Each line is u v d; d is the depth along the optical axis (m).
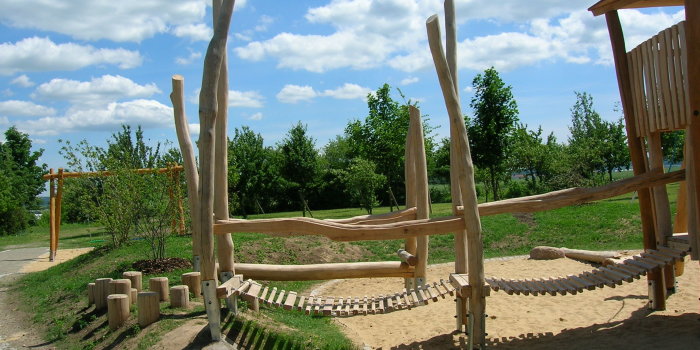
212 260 6.58
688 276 9.79
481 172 28.75
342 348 6.86
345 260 13.83
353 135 24.98
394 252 14.48
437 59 6.45
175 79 9.03
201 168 6.63
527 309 8.74
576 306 8.66
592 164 24.59
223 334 6.75
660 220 7.44
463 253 7.74
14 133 49.22
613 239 14.78
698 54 6.05
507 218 17.48
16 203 34.25
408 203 9.84
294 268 8.76
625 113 7.74
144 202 11.84
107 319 7.97
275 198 35.84
